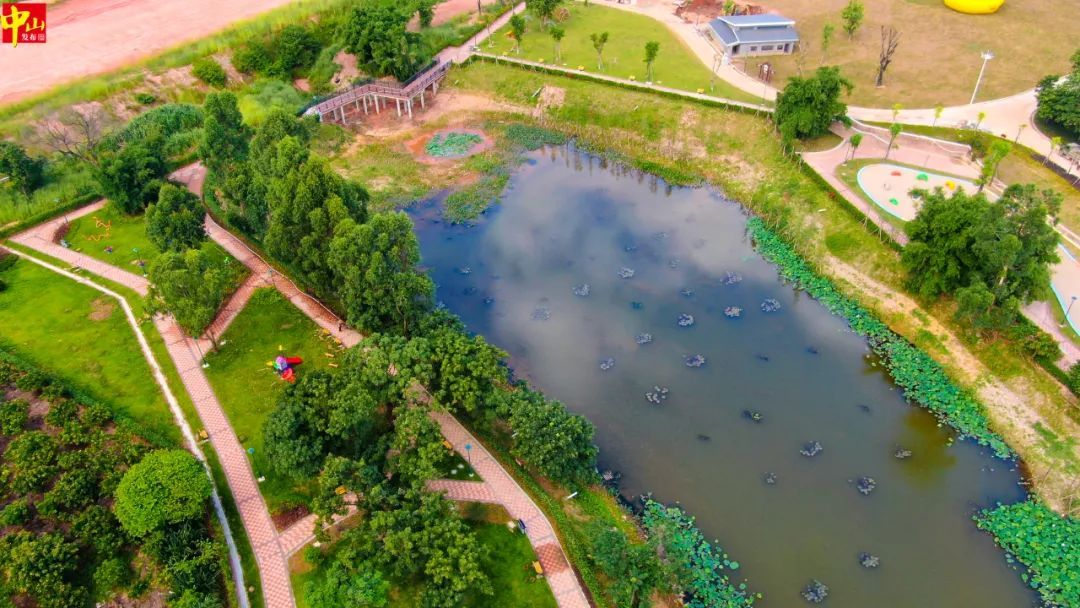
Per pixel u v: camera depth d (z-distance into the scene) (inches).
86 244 2989.7
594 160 3631.9
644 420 2278.5
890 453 2139.5
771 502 2021.4
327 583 1640.0
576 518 1929.1
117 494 1784.0
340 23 4377.5
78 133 3607.3
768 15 4333.2
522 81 4055.1
